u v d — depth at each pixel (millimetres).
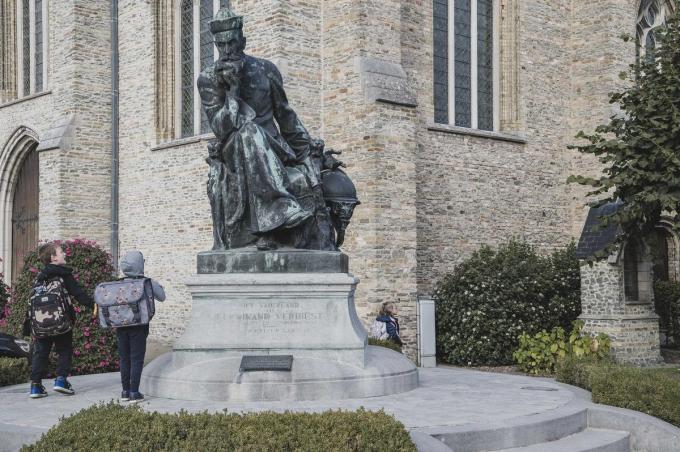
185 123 23469
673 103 15352
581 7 24688
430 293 20922
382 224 18391
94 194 24594
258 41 19359
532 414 8789
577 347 17734
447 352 19734
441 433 7707
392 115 18703
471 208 22062
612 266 19516
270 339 9305
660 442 9094
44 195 24516
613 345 19312
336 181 10492
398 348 15758
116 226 24469
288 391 8984
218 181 9945
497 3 23562
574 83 24828
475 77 23141
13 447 7711
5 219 28484
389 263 18469
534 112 23891
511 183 23094
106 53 24938
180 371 9289
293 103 18984
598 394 10070
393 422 6875
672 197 14430
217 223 9969
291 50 19031
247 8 19641
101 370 15547
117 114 24672
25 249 28203
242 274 9445
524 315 19438
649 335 20000
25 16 28500
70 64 24500
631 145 15266
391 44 19312
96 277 16078
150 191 23422
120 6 24781
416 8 21203
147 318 9242
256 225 9539
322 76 19516
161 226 23000
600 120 24172
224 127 9648
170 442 6551
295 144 10297
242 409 8352
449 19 22531
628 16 24609
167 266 22734
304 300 9398
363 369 9398
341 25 19141
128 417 6859
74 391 10367
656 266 25844
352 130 18812
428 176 21203
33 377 10094
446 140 21656
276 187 9484
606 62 24094
